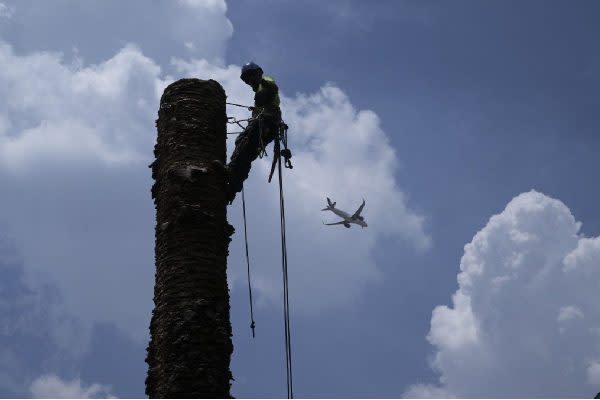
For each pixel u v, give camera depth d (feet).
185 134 37.42
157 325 34.12
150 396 32.99
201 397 31.60
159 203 37.01
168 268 34.53
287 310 41.68
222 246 35.81
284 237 43.65
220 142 38.52
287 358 40.37
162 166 37.58
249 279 41.68
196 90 38.70
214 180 36.83
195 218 35.12
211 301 33.88
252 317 40.88
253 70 45.32
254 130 43.24
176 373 31.89
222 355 33.06
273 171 45.01
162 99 39.42
